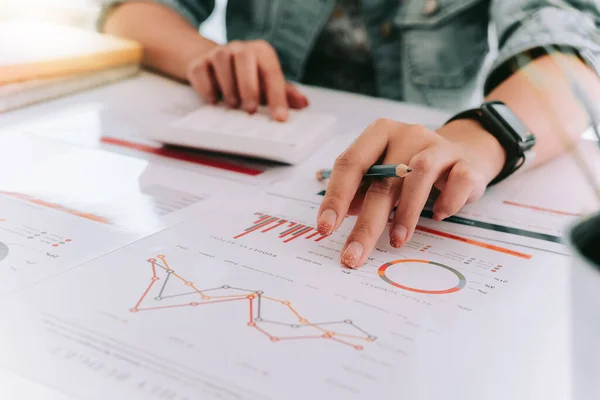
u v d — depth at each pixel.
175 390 0.28
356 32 1.13
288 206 0.54
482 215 0.54
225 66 0.79
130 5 1.07
